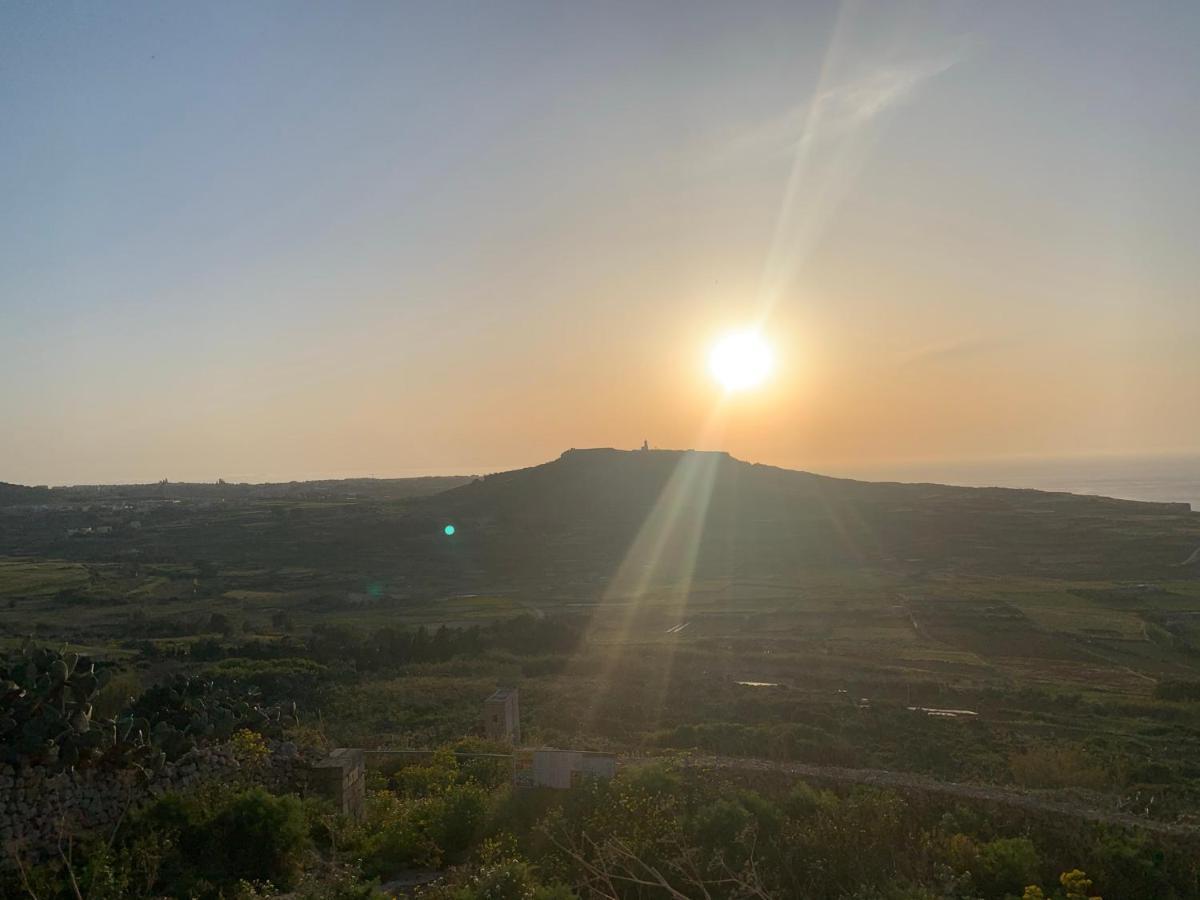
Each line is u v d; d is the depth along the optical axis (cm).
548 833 1267
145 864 1091
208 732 1446
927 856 1239
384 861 1289
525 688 3597
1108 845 1281
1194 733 2944
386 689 3591
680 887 1088
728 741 2541
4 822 1057
